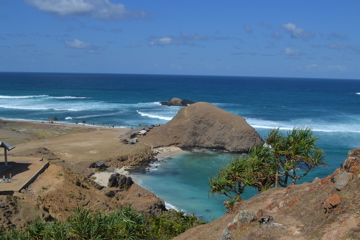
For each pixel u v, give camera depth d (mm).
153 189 45938
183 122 68688
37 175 38812
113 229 20688
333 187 17953
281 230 15977
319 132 80125
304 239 14867
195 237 20016
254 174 28078
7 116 96812
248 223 17172
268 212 19266
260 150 29328
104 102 135125
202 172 53281
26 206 30094
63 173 40438
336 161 56719
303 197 18891
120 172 52000
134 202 38406
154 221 26016
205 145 66562
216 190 28281
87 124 86625
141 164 56344
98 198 36844
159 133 70188
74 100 139875
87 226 20062
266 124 90688
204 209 39688
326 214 15977
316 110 121688
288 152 28203
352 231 13672
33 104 123625
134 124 89812
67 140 67312
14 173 38875
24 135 70625
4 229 26000
